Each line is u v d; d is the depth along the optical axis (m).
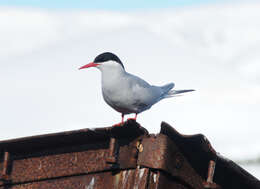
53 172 6.57
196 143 5.89
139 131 5.87
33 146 6.71
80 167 6.38
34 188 6.70
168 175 5.86
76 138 6.34
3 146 6.80
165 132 5.74
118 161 6.05
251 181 6.67
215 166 6.45
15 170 6.85
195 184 6.15
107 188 6.12
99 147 6.29
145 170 5.78
